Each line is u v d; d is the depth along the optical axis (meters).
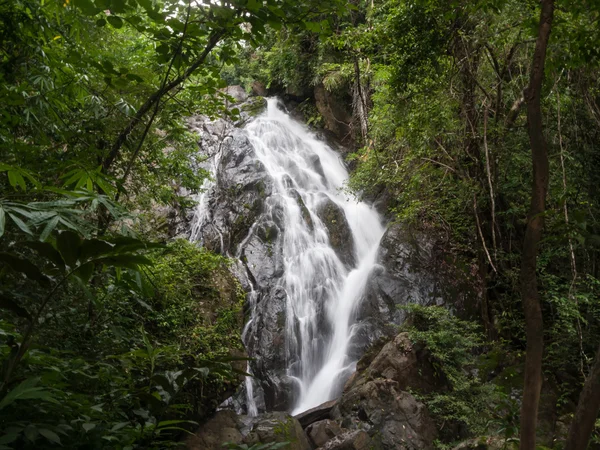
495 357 8.88
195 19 3.69
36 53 4.30
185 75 3.99
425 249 11.09
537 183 2.31
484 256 9.79
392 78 8.12
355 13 13.30
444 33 7.21
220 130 14.60
